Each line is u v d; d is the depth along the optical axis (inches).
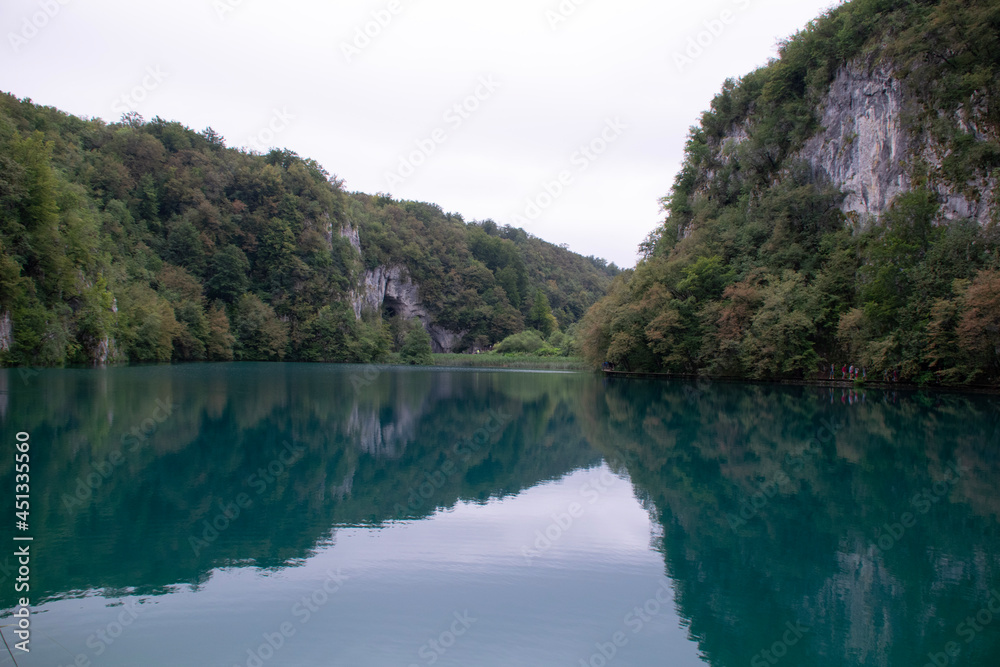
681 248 2522.1
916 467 735.7
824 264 2009.1
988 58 1707.7
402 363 4160.9
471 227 7258.9
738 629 338.3
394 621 331.6
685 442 893.2
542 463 743.7
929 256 1648.6
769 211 2228.1
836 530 508.1
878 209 1957.4
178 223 3929.6
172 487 593.6
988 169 1637.6
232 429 917.2
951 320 1549.0
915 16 1909.4
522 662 294.4
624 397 1568.7
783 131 2399.1
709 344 2095.2
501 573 403.2
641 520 523.8
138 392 1334.9
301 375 2321.6
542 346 4933.6
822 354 1956.2
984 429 1013.2
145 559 411.2
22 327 1786.4
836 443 888.3
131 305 2659.9
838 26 2197.3
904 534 499.2
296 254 4564.5
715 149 2935.5
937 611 364.5
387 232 5861.2
